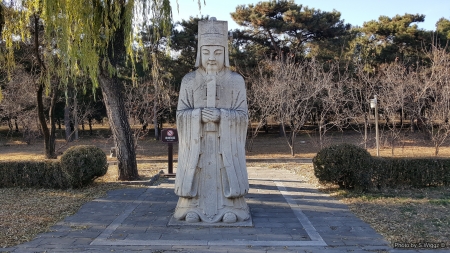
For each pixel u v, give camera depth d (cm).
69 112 2294
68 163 861
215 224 577
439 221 593
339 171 811
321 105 2031
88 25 831
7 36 971
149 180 966
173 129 1089
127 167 970
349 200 746
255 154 1717
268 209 692
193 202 593
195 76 609
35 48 1137
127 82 2147
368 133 2553
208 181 591
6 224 595
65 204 732
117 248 494
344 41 2269
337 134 2716
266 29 2308
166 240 520
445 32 2348
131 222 612
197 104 601
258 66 2059
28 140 2358
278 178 1038
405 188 864
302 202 745
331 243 508
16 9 953
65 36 817
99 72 922
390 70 1858
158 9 934
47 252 482
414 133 2403
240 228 571
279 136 2714
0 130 3428
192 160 581
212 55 588
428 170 873
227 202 588
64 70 879
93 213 673
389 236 530
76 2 805
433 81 1538
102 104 2602
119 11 883
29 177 901
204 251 480
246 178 595
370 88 1820
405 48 2375
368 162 813
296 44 2416
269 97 1730
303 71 1925
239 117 584
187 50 2177
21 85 1705
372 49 2367
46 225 598
